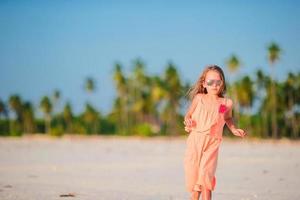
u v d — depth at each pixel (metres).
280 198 9.11
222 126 5.96
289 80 81.81
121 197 9.03
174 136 84.19
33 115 113.88
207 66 6.23
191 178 5.89
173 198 9.05
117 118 102.06
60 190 10.20
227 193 9.92
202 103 6.04
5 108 111.81
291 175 14.43
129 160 22.36
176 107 87.50
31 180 12.79
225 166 18.31
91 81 103.88
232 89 80.75
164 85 88.31
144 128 79.06
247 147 40.62
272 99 79.94
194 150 5.91
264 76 82.00
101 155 27.12
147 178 13.69
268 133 82.69
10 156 25.81
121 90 98.12
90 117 103.75
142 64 97.06
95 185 11.59
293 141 63.91
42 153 29.34
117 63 97.50
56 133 81.19
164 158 23.98
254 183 12.13
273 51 77.56
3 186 10.97
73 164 19.48
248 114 81.62
